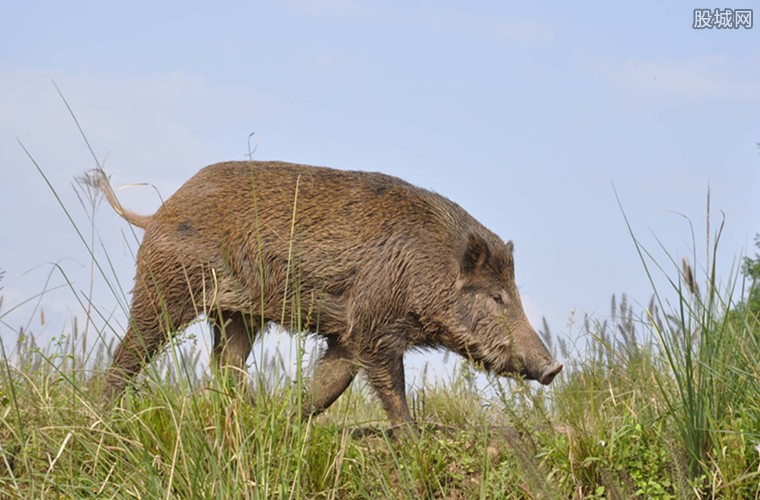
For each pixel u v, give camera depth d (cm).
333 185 1184
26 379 895
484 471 835
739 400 914
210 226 1172
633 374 1077
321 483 874
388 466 936
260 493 775
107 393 1073
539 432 957
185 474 778
